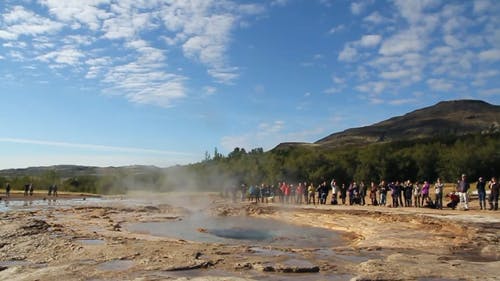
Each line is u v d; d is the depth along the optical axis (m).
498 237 16.11
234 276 10.59
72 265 11.47
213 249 14.09
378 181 61.38
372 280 10.07
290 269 11.12
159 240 16.03
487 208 26.00
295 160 63.69
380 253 13.98
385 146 71.44
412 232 18.95
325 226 24.59
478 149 60.38
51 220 23.98
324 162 62.91
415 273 10.66
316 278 10.41
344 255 13.55
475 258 13.08
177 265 11.45
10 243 14.36
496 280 10.01
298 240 19.66
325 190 35.69
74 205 38.59
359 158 64.75
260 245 16.88
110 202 45.66
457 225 18.64
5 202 42.69
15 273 10.80
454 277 10.34
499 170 57.31
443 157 60.41
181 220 27.70
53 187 62.19
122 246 14.01
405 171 62.19
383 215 24.38
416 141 90.69
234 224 25.92
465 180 25.27
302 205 33.78
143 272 10.82
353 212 26.44
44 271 10.82
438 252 14.16
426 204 27.75
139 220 26.62
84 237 16.23
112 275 10.45
